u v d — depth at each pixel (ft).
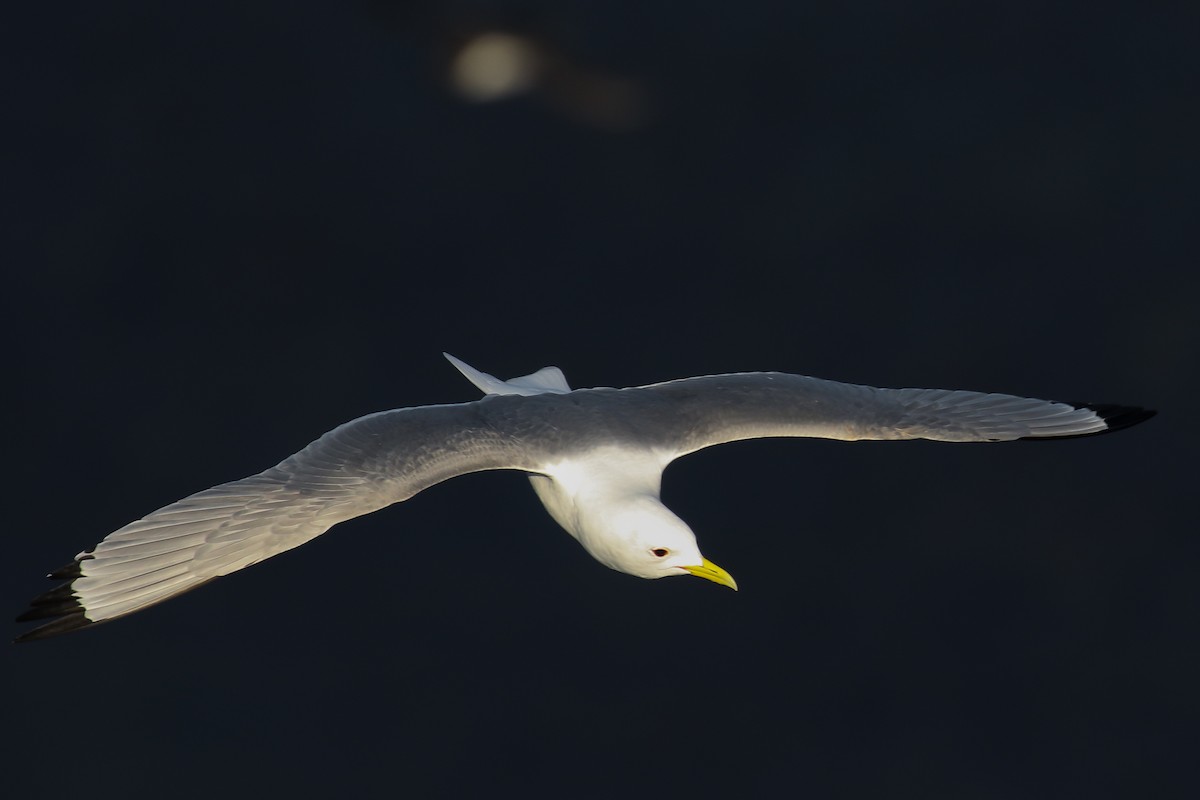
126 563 40.34
